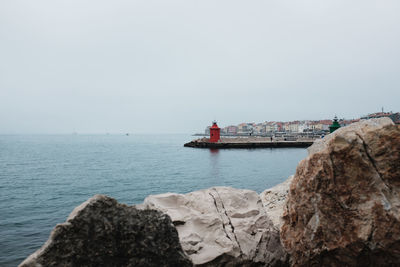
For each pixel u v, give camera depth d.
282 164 46.53
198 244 5.46
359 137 4.64
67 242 3.49
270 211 9.80
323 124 185.12
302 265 5.14
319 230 4.77
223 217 6.25
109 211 3.82
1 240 12.38
